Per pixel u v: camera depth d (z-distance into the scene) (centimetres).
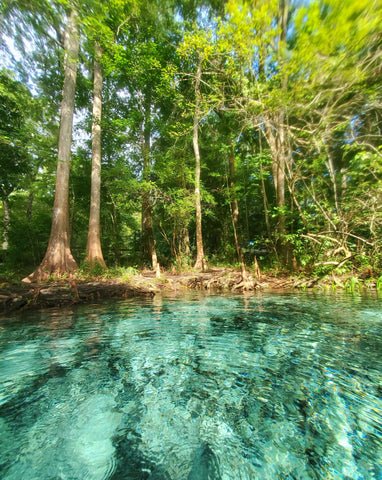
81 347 293
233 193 1495
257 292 803
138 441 138
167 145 1639
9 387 199
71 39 974
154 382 205
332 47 339
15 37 668
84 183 1645
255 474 116
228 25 477
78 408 170
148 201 1392
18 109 955
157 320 427
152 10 1090
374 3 271
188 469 119
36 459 126
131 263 1861
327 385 195
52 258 980
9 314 504
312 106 489
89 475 115
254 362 241
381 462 122
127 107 1725
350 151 620
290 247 1097
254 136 1305
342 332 331
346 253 772
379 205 629
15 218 1769
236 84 713
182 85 1430
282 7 390
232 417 158
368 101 468
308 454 128
